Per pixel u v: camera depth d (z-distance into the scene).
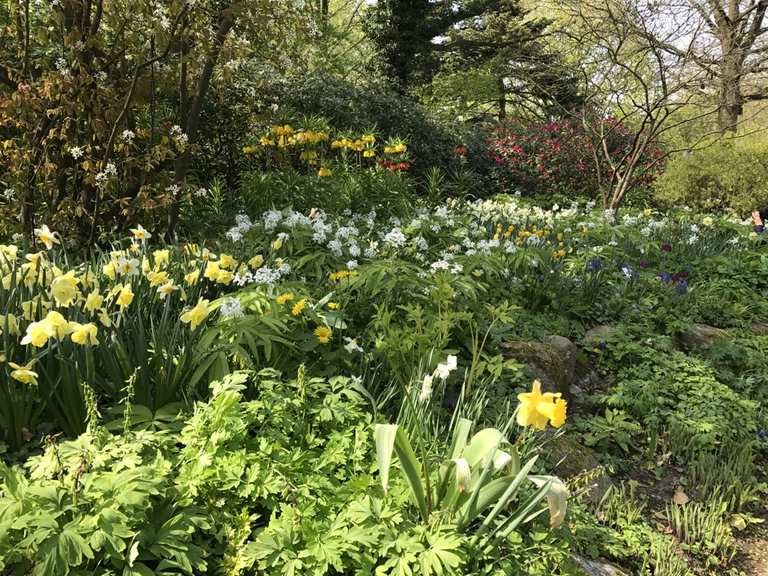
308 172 8.30
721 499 3.68
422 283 4.46
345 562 2.27
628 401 4.54
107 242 5.69
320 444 2.85
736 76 9.87
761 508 3.81
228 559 2.21
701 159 11.97
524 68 19.33
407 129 12.29
